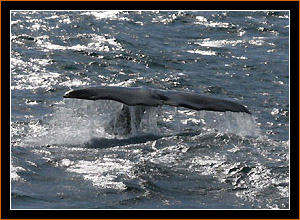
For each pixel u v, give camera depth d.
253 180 38.75
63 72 67.62
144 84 65.62
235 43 86.88
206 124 50.06
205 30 94.44
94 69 69.88
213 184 38.25
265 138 46.81
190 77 68.62
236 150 43.31
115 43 82.69
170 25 96.69
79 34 86.81
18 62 70.38
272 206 35.53
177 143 44.16
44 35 84.69
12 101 55.69
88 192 36.75
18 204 34.91
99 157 41.66
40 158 41.25
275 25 99.12
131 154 42.12
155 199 36.22
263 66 74.12
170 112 52.88
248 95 62.25
